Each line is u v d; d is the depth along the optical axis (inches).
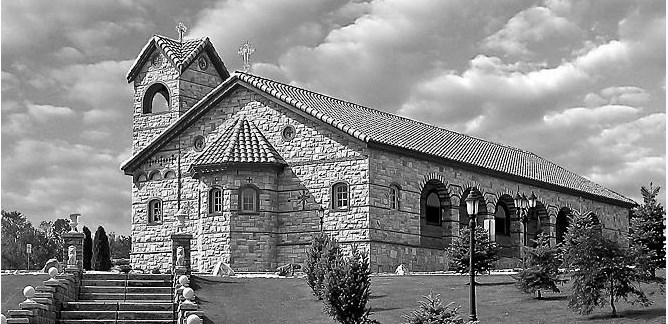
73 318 1353.3
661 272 1705.2
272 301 1502.2
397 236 2129.7
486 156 2588.6
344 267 1296.8
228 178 2135.8
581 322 1298.0
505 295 1545.3
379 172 2102.6
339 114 2269.9
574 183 2876.5
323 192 2122.3
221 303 1465.3
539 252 1519.4
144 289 1503.4
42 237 4798.2
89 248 2605.8
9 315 1211.9
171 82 2514.8
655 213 1692.9
